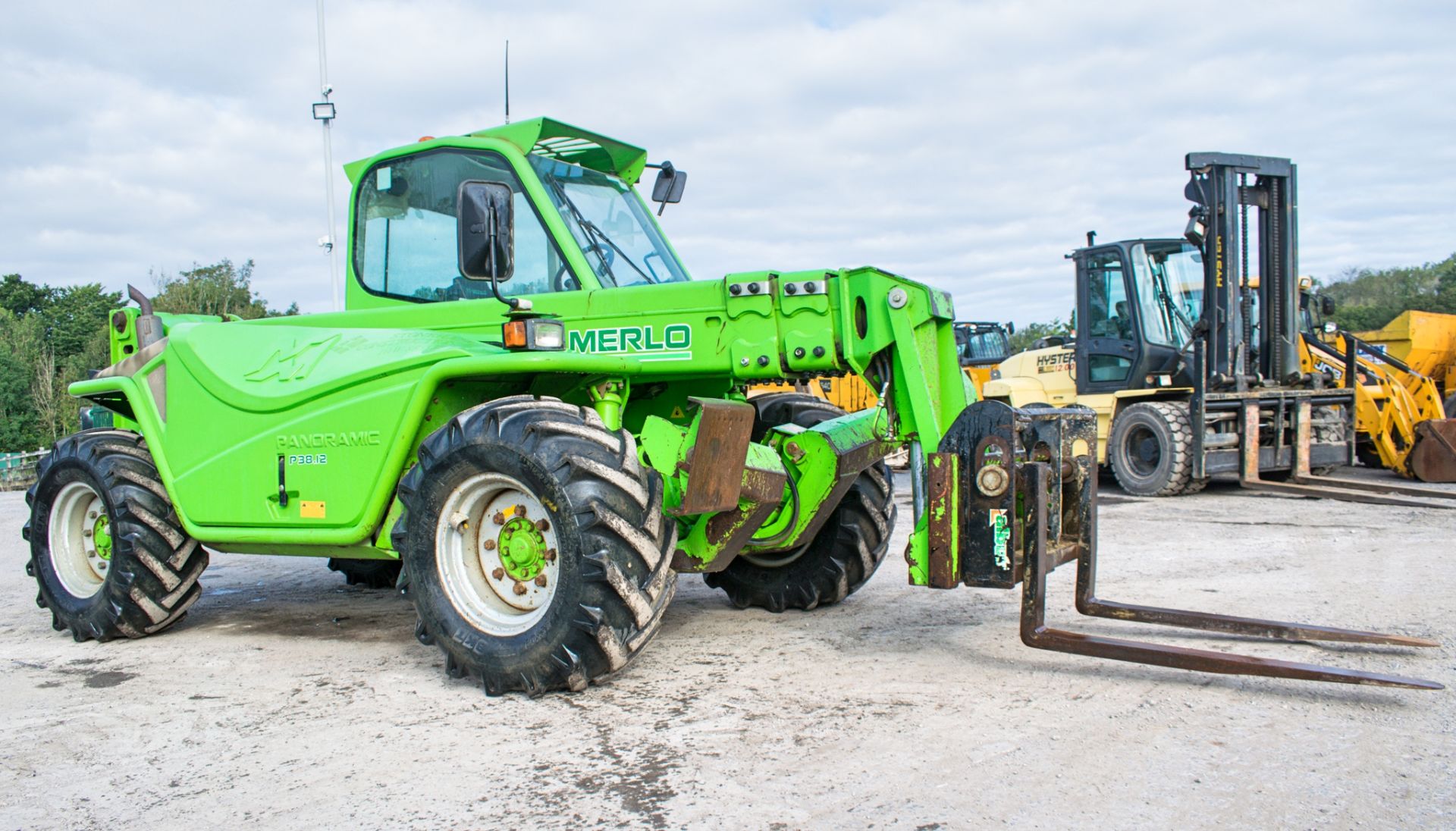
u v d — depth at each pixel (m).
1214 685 3.40
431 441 3.67
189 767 2.91
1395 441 11.26
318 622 4.95
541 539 3.60
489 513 3.73
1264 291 10.50
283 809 2.58
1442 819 2.35
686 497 3.47
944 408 4.11
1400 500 8.58
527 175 4.52
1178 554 6.20
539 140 4.70
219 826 2.50
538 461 3.39
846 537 4.65
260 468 4.26
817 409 4.86
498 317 4.48
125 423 5.89
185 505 4.49
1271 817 2.37
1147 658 3.43
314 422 4.10
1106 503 9.41
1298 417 10.20
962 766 2.71
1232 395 9.74
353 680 3.81
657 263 4.95
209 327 4.67
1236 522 7.71
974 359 14.47
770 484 3.96
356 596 5.71
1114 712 3.14
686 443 3.63
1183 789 2.54
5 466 24.55
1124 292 10.66
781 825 2.38
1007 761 2.74
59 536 4.88
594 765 2.80
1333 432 10.66
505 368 3.58
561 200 4.62
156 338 4.92
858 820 2.39
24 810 2.63
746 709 3.26
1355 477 11.28
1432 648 3.83
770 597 4.81
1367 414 11.06
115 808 2.62
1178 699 3.26
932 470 3.66
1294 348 10.39
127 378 4.79
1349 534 6.89
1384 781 2.57
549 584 3.57
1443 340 13.01
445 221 4.79
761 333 4.07
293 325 5.03
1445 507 8.15
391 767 2.85
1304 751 2.79
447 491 3.64
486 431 3.53
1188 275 10.77
